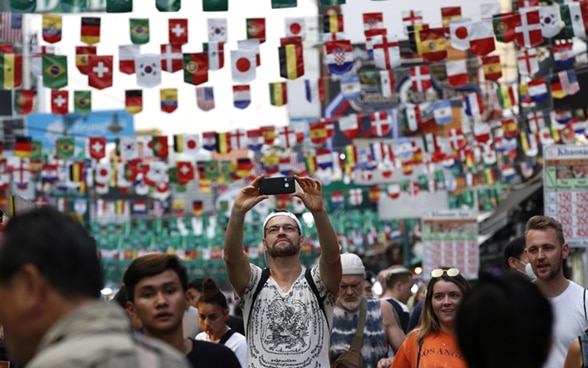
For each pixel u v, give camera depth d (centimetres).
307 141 5031
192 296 2041
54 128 8750
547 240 1512
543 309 688
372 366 1816
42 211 632
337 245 1410
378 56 2539
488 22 2484
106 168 4434
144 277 1152
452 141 4475
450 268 1466
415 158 4762
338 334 1820
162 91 2881
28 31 3281
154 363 582
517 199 4994
